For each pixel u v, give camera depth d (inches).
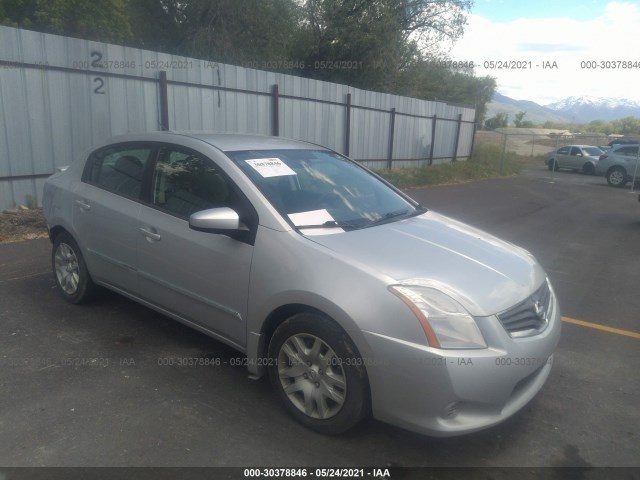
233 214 128.0
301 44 819.4
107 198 167.9
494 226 399.9
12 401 128.8
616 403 143.1
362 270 115.7
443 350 106.8
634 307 223.0
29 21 462.3
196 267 140.7
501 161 964.0
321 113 551.8
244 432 121.3
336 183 159.9
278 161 153.6
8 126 296.0
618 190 732.7
